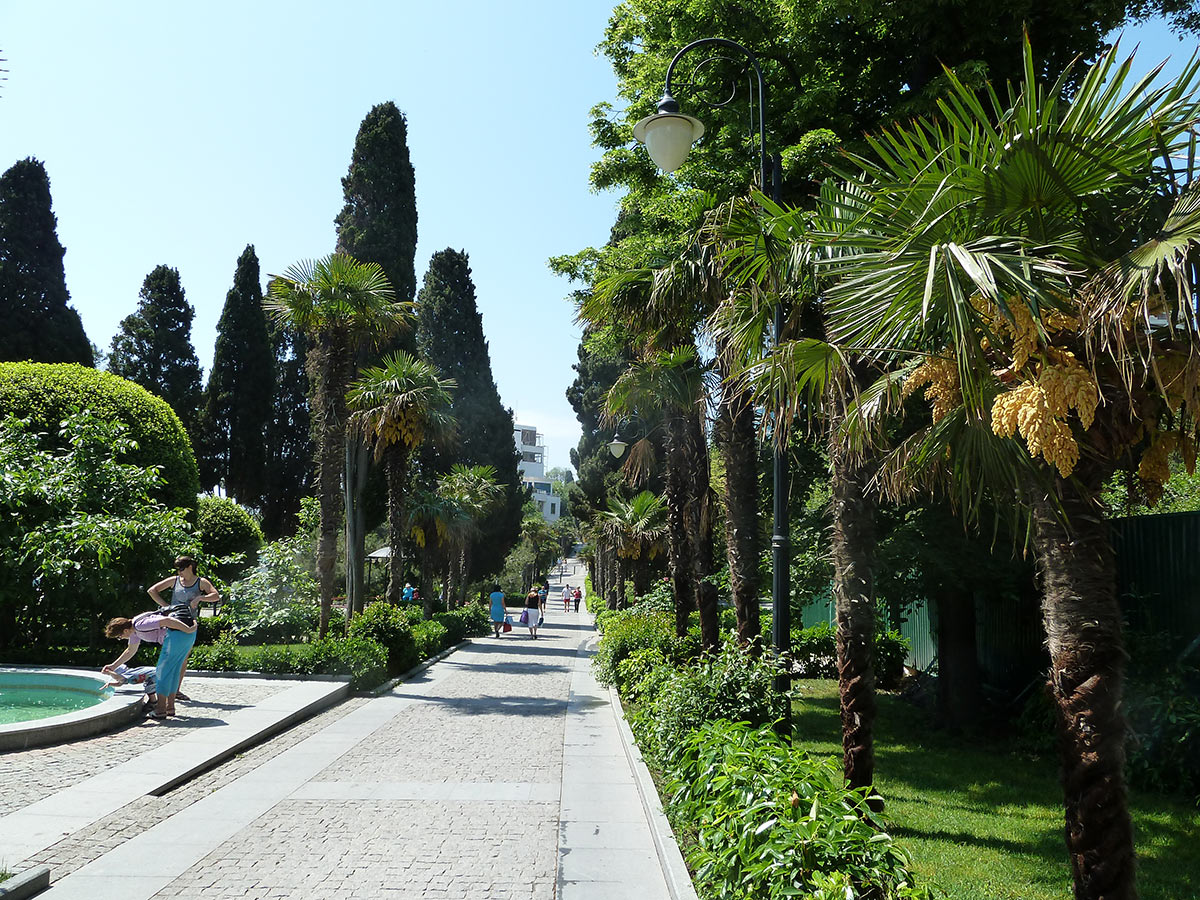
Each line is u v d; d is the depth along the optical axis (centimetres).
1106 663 334
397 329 1856
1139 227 348
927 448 460
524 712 1148
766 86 1166
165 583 1055
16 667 1210
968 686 1107
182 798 663
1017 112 333
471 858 523
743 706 677
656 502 3002
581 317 1086
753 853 374
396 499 2002
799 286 589
